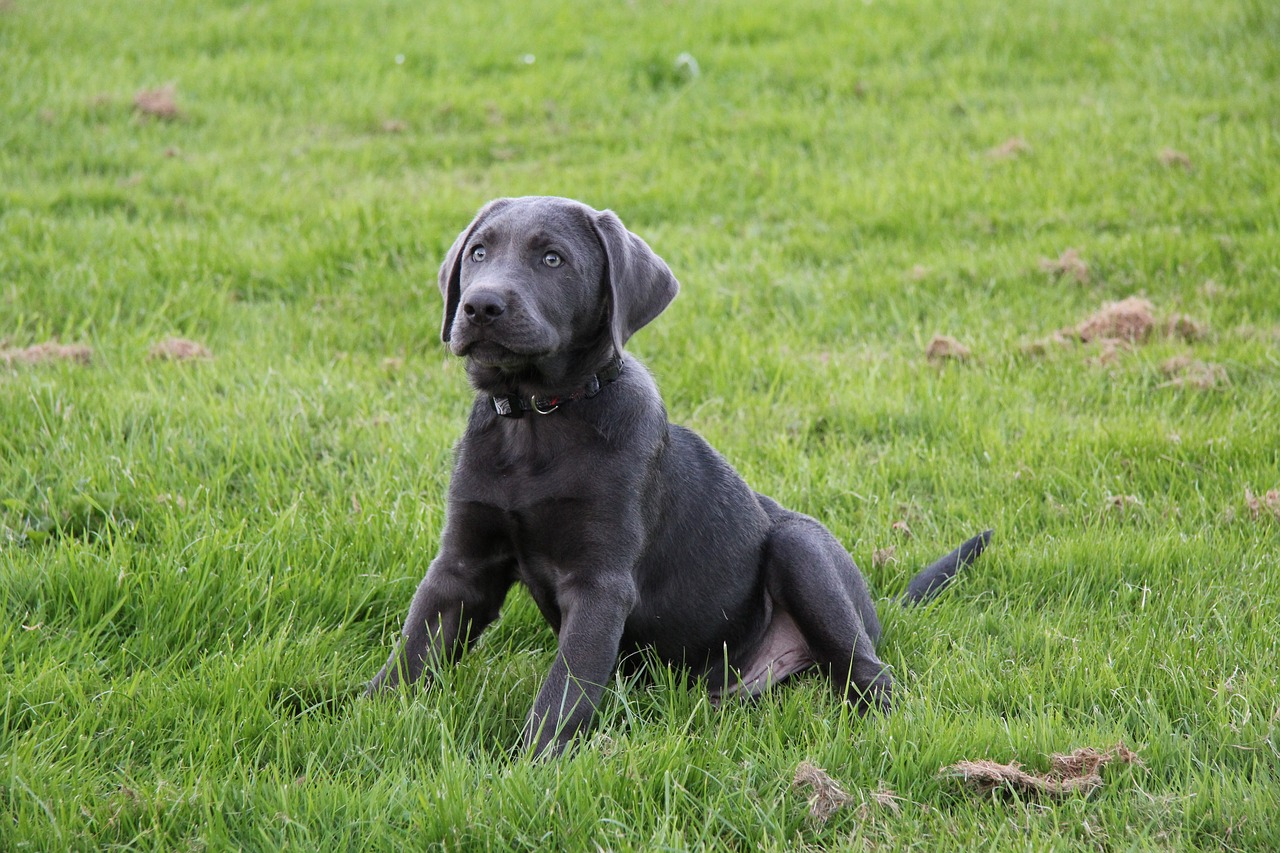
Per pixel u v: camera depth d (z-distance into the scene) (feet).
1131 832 14.24
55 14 63.05
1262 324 32.58
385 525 22.02
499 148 51.26
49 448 24.22
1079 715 17.10
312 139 51.96
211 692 16.66
